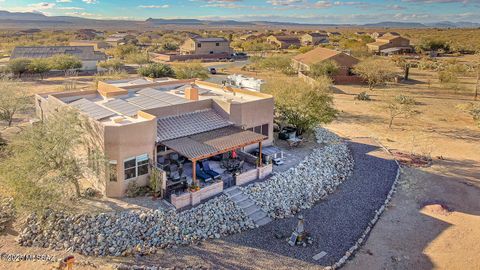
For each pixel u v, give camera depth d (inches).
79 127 1110.4
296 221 1054.4
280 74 3767.2
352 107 2427.4
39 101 1496.1
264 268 845.8
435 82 3408.0
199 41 5418.3
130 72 3722.9
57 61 3555.6
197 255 878.4
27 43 6820.9
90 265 823.1
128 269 816.3
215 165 1262.3
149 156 1094.4
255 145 1408.7
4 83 1825.8
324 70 3307.1
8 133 1547.7
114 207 983.6
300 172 1278.3
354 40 6737.2
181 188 1074.1
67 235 903.7
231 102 1332.4
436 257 911.0
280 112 1659.7
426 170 1443.2
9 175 916.0
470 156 1595.7
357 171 1423.5
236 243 936.3
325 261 881.5
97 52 4284.0
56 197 912.3
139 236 908.0
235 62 5017.2
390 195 1229.1
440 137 1846.7
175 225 948.0
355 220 1069.1
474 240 983.6
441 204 1178.6
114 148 1017.5
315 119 1615.4
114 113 1227.9
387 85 3260.3
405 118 2165.4
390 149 1669.5
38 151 941.8
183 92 1567.4
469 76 3730.3
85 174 1151.0
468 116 2234.3
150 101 1387.8
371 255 914.1
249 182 1173.1
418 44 6348.4
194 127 1253.7
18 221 973.8
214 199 1056.8
